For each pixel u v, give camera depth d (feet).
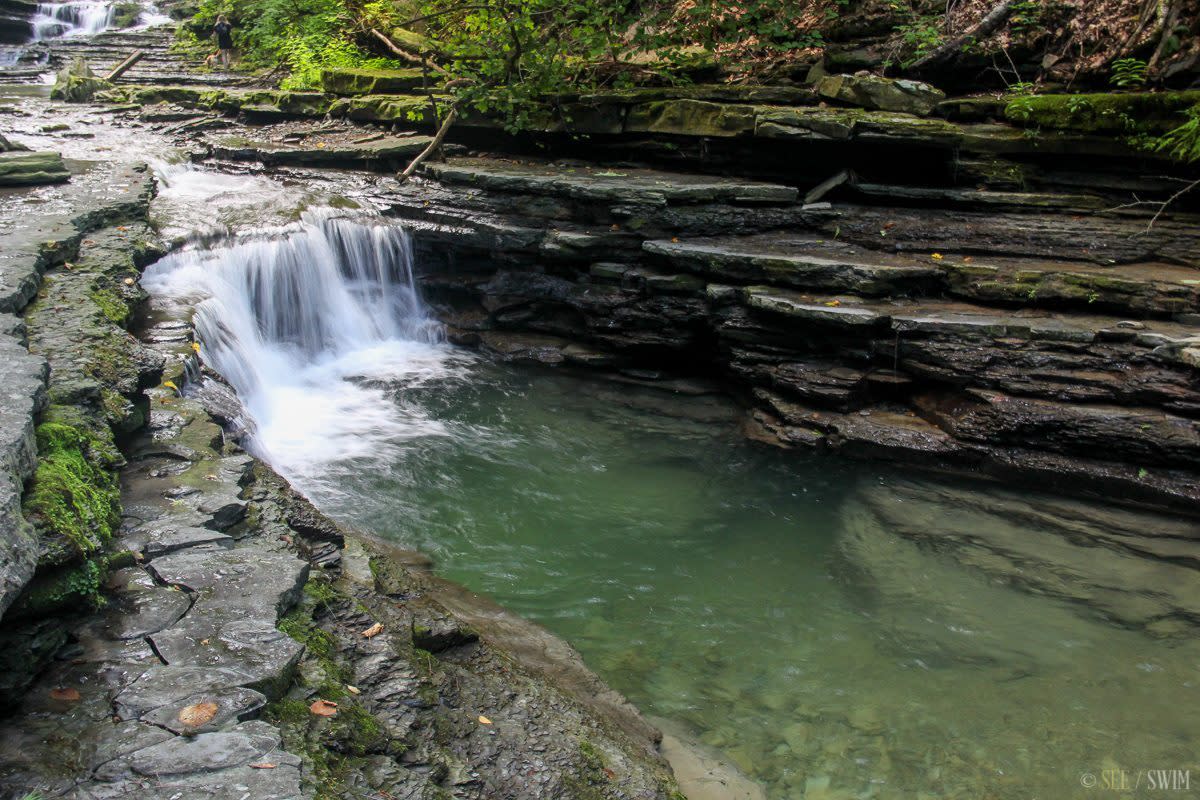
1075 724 18.03
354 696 12.97
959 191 32.99
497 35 39.58
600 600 21.95
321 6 59.62
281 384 32.91
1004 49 35.94
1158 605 21.74
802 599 22.21
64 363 18.16
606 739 15.58
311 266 35.45
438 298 38.50
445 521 25.18
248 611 12.69
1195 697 18.79
